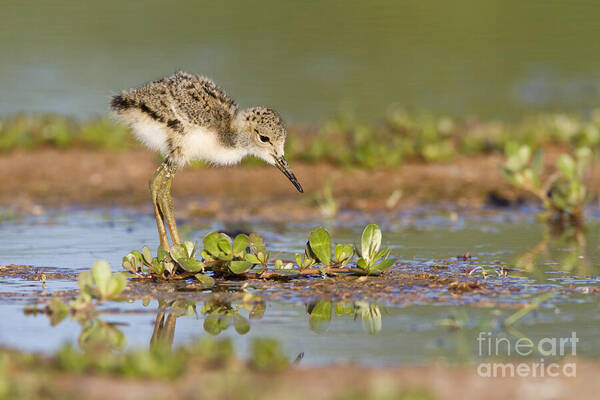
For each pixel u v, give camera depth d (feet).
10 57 75.31
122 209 45.16
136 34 83.71
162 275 30.96
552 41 82.12
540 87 71.00
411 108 64.03
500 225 40.98
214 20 89.40
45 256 34.76
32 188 48.60
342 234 39.19
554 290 29.19
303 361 22.21
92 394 19.19
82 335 24.40
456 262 33.37
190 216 43.50
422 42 82.94
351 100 66.39
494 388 19.79
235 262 30.53
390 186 49.06
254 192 48.49
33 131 56.75
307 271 31.24
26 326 25.25
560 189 42.34
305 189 48.78
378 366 21.56
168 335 24.61
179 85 34.83
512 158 42.11
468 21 89.04
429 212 44.16
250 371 20.79
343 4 95.71
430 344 23.76
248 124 36.68
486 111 64.54
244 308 27.53
